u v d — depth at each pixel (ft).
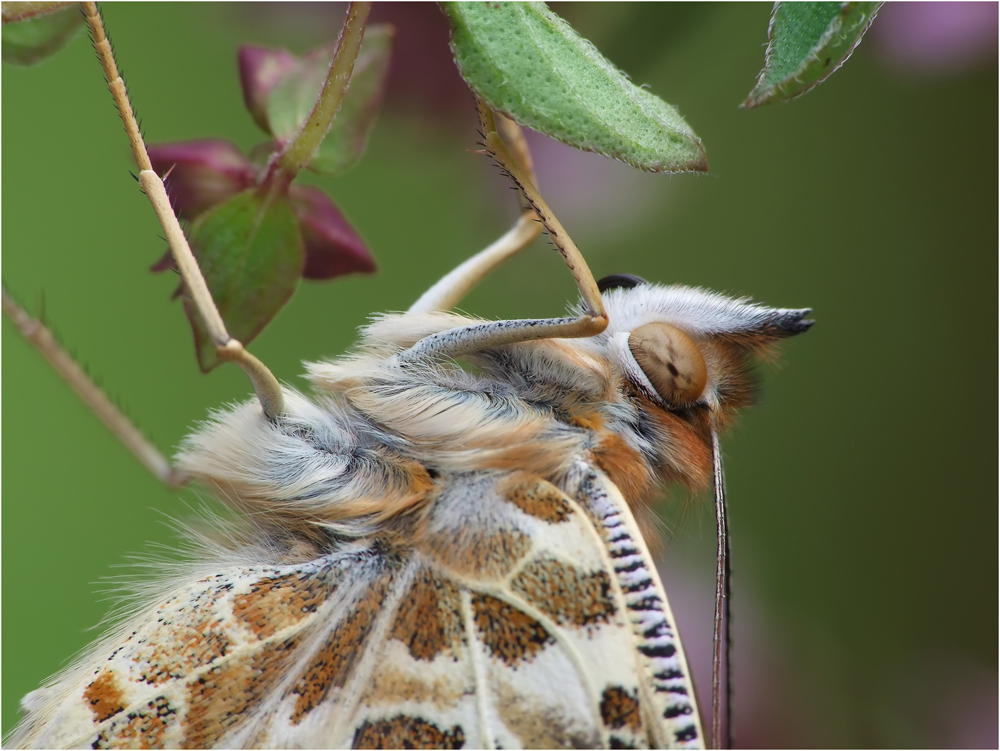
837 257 0.82
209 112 0.75
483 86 0.68
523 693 0.69
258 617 0.69
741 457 0.83
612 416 0.70
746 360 0.70
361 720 0.69
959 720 0.75
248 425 0.70
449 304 0.70
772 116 0.80
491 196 0.75
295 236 0.69
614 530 0.69
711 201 0.80
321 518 0.69
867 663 0.77
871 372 0.82
